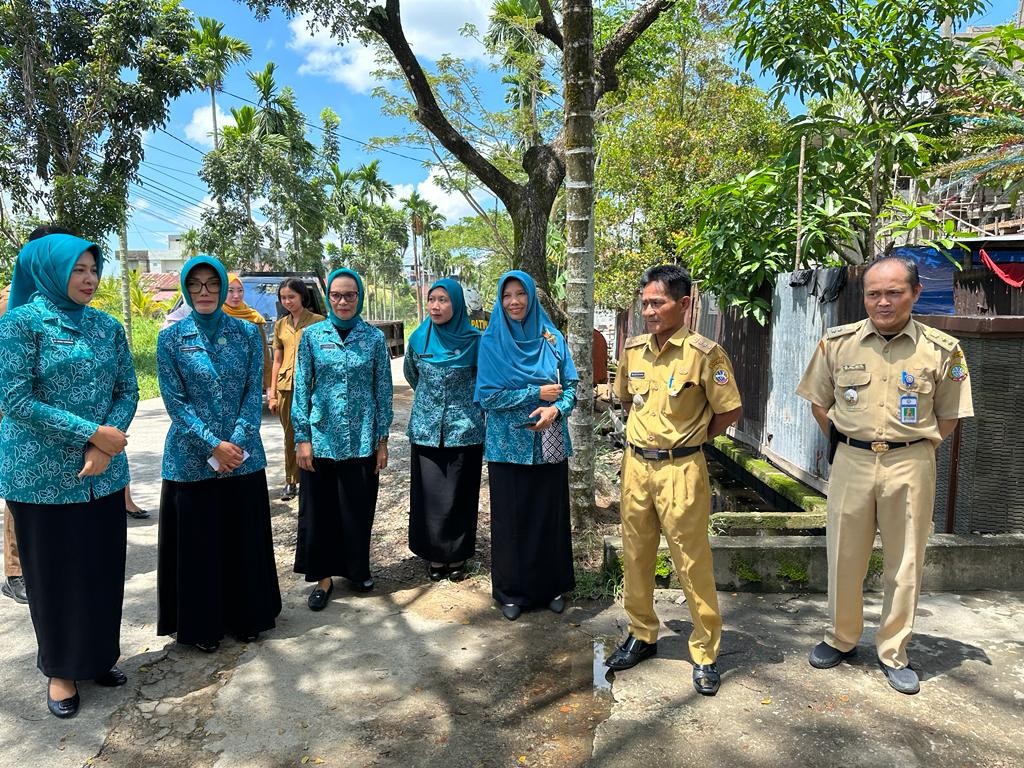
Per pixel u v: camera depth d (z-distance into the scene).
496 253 26.33
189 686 2.97
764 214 5.87
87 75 11.60
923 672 2.92
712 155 12.03
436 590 3.96
